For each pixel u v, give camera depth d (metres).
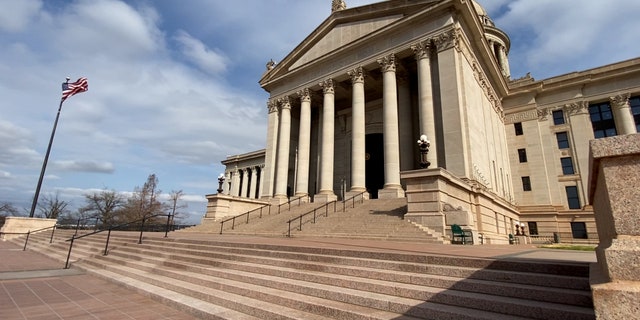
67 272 12.19
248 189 62.28
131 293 8.91
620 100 31.66
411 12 27.56
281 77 36.44
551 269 6.05
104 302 7.91
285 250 10.16
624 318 2.83
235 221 26.83
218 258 10.92
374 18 30.05
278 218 24.56
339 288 7.05
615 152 3.47
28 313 6.93
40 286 9.71
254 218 27.25
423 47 25.11
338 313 5.95
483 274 6.53
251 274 8.79
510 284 6.03
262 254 10.32
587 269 5.70
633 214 3.31
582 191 31.45
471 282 6.23
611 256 3.22
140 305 7.68
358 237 15.85
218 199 28.48
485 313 5.33
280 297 6.88
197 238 15.85
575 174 32.16
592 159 3.85
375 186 35.09
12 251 20.06
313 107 38.69
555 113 34.88
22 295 8.52
